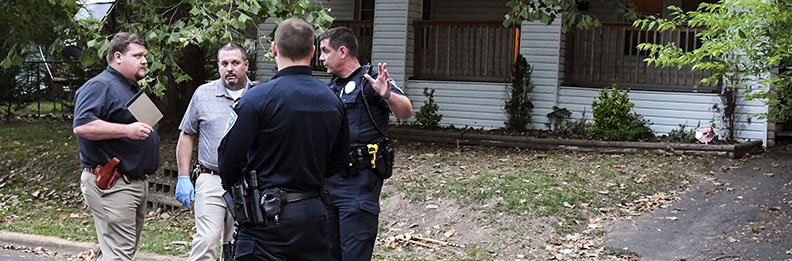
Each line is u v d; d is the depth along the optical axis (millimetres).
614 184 9695
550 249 7832
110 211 5859
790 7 6355
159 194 9734
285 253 4492
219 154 4480
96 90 5777
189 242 8398
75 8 10195
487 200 9086
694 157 11438
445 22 14234
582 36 13508
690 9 14062
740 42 6734
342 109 4738
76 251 8328
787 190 9602
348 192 5547
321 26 9766
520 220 8547
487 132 13297
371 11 15914
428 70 14477
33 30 10797
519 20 10883
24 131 15227
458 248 7953
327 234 4711
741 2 6516
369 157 5594
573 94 13367
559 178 9836
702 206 9062
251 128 4379
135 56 5914
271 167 4457
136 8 9820
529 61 13578
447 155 11773
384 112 5691
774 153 11898
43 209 10164
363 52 15023
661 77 12961
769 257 7445
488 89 13914
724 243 7859
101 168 5797
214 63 16031
